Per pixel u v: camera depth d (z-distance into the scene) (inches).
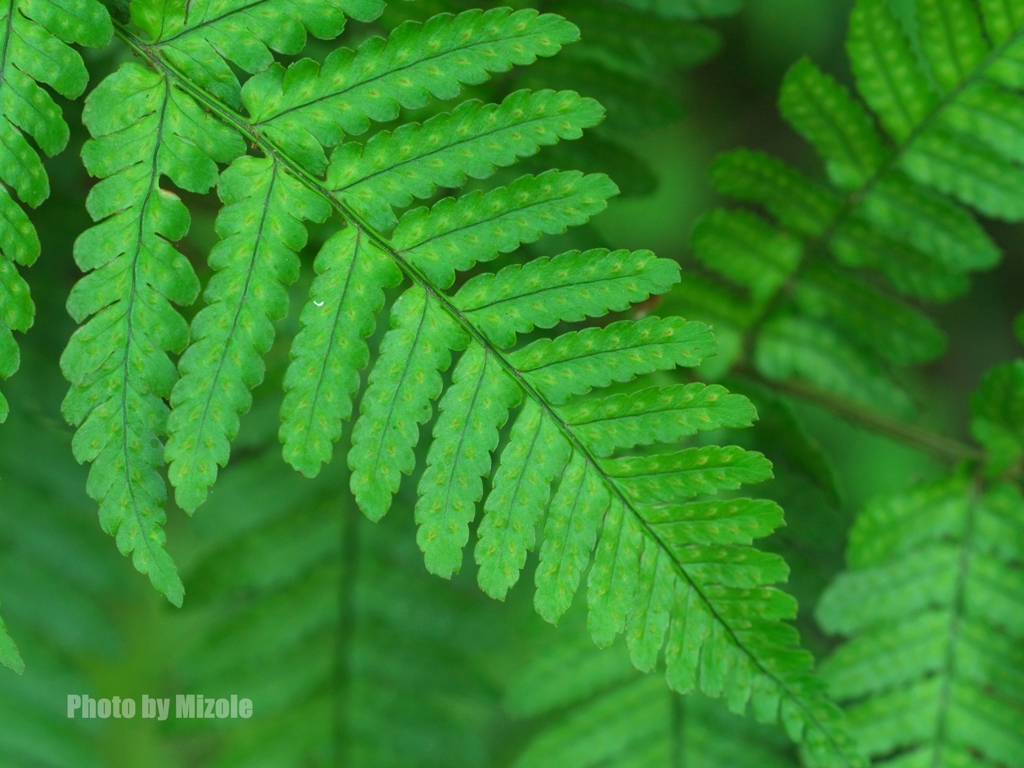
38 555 17.4
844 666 17.1
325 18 15.6
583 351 15.6
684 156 29.7
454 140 15.6
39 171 15.5
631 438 15.5
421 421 15.6
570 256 15.6
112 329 15.5
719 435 17.2
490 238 15.6
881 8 16.5
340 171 15.6
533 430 15.6
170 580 15.5
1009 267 32.5
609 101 16.9
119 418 15.5
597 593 15.5
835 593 17.2
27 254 15.5
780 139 32.1
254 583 17.5
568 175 15.6
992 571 17.2
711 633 15.5
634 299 15.6
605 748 17.4
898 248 17.2
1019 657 17.1
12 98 15.5
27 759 17.5
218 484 17.4
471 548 17.5
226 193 15.6
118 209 15.5
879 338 17.5
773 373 17.6
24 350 16.9
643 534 15.5
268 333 15.6
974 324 32.1
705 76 31.8
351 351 15.6
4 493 17.3
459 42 15.6
